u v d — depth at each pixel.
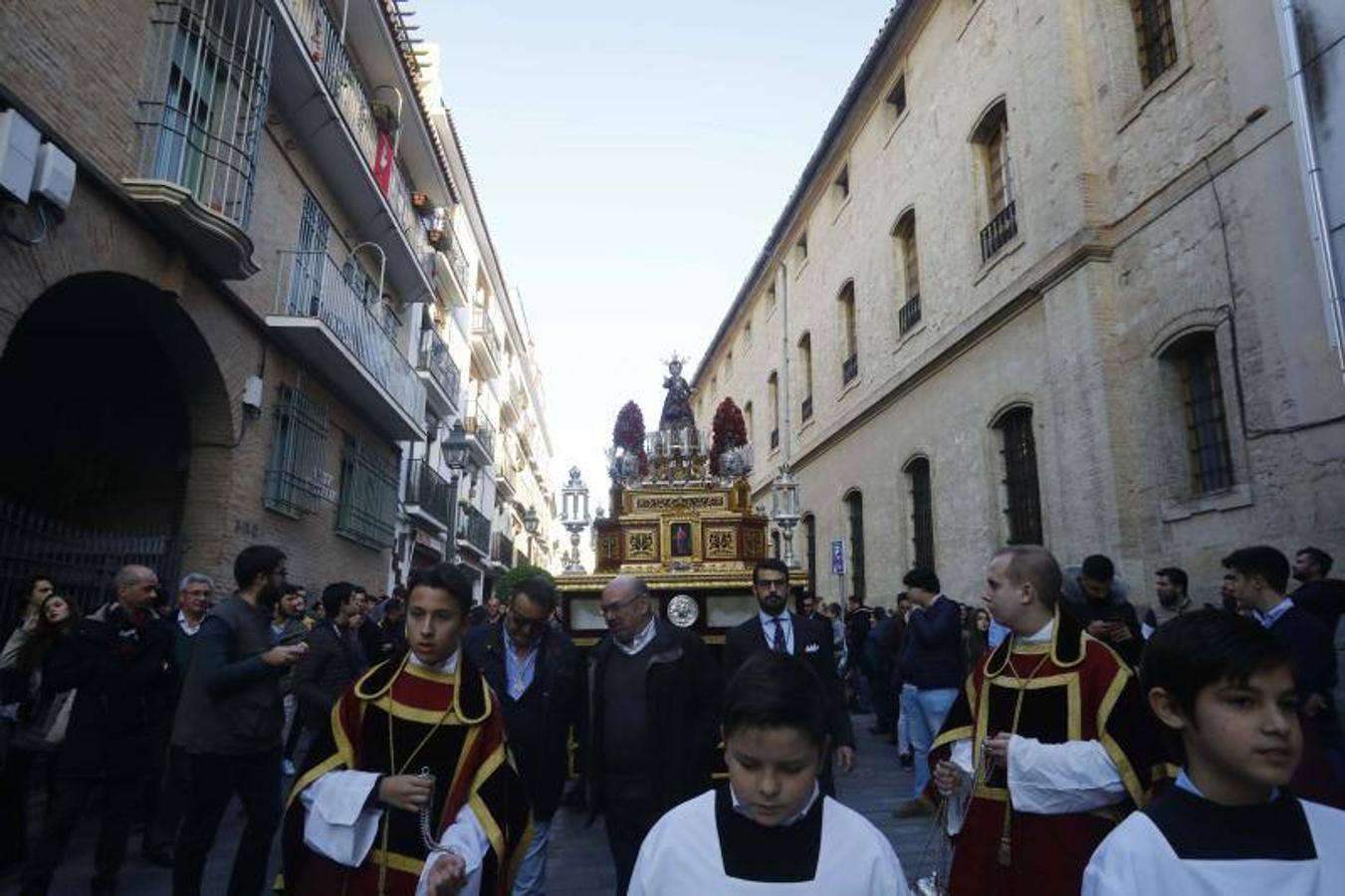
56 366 10.32
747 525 8.28
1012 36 12.53
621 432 9.09
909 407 16.00
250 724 4.25
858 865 1.75
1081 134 10.83
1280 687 1.69
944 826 3.33
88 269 7.31
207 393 9.86
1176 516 9.13
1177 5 9.40
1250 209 8.30
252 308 10.48
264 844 4.30
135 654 4.80
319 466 12.84
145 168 8.11
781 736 1.71
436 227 19.50
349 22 13.86
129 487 10.18
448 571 2.77
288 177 11.77
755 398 28.11
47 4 6.72
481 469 28.36
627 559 8.12
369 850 2.56
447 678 2.77
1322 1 7.21
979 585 13.09
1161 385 9.48
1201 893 1.63
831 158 20.84
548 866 5.74
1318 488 7.46
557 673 4.45
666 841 1.84
